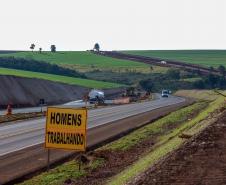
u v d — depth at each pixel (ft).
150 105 429.38
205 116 186.39
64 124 95.61
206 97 585.22
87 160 123.24
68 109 95.66
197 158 76.89
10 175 107.04
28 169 113.80
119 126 225.35
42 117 284.20
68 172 107.65
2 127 222.89
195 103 402.31
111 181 92.79
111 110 356.18
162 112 315.78
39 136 184.55
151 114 301.02
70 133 95.50
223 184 63.67
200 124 150.41
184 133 132.77
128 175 89.51
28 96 474.08
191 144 88.12
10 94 442.50
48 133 96.07
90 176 103.60
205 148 83.61
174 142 123.54
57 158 128.57
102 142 167.22
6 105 411.34
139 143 157.28
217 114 160.45
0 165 119.44
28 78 513.86
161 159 85.92
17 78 487.20
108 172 106.83
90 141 169.68
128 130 205.05
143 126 223.71
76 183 97.50
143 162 104.53
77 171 108.37
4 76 462.60
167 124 214.69
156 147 139.23
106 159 125.29
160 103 465.47
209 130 101.14
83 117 95.45
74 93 621.31
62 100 552.41
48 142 96.07
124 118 274.57
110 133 195.31
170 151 96.07
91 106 429.38
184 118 240.94
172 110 329.52
